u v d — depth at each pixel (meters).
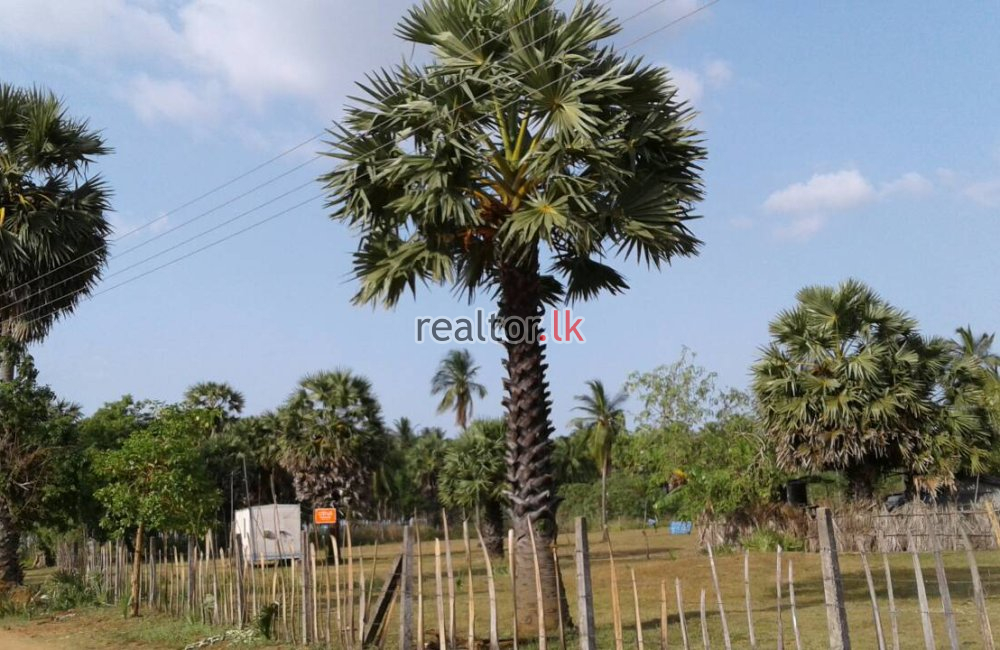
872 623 13.14
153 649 14.59
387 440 40.34
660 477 35.59
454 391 66.06
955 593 16.28
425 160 13.02
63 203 25.52
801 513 29.81
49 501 22.34
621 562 29.00
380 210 14.21
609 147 13.16
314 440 37.97
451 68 13.23
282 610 14.33
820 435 27.17
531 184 13.56
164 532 20.19
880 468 29.41
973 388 29.34
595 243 13.48
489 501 35.97
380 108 13.68
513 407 13.38
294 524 33.06
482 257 14.22
